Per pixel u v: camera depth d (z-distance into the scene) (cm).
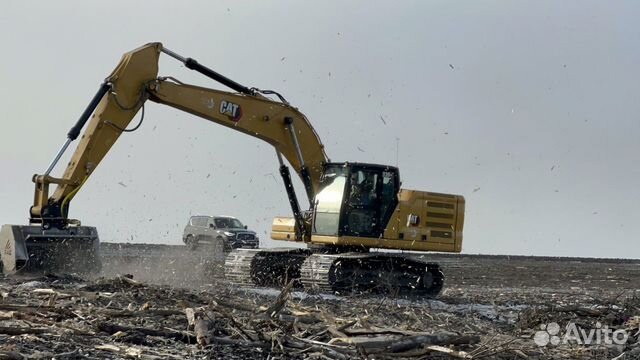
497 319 1730
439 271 2327
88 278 2084
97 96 2156
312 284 2184
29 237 2102
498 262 5366
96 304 1447
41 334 1112
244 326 1213
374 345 1121
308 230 2405
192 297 1583
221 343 1131
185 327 1248
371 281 2216
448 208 2389
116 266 2909
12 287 1758
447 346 1184
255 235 4716
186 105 2234
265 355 1100
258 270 2391
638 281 3522
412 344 1150
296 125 2381
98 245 2202
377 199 2305
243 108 2311
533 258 6844
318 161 2405
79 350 1039
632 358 1304
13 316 1219
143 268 2858
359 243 2284
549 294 2527
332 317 1301
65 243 2150
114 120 2158
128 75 2173
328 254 2278
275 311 1265
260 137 2347
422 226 2347
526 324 1592
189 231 4741
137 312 1322
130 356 1038
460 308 1900
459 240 2402
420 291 2298
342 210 2277
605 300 2233
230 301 1598
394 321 1509
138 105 2186
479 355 1152
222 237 4603
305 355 1101
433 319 1573
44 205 2125
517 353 1212
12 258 2091
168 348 1113
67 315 1270
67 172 2153
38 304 1382
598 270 4484
